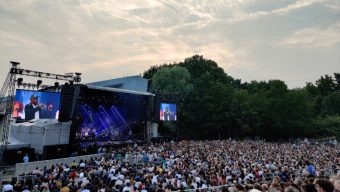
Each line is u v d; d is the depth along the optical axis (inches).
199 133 2640.3
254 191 228.2
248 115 2566.4
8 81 1164.5
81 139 1518.2
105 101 1749.5
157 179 588.7
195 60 3449.8
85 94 1579.7
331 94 3727.9
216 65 3533.5
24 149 1273.4
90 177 649.0
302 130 2751.0
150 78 3476.9
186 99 2613.2
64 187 488.4
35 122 1446.9
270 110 2669.8
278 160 914.7
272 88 2940.5
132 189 479.8
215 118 2546.8
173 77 2632.9
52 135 1317.7
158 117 1845.5
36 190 547.2
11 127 1424.7
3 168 1069.8
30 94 1188.5
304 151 1298.0
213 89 2635.3
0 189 602.5
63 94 1350.9
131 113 1887.3
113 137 1731.1
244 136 2763.3
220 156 1033.5
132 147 1481.3
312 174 599.8
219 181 575.2
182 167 769.6
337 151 1339.8
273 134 2807.6
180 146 1453.0
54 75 1328.7
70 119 1349.7
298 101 2760.8
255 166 765.9
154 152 1205.1
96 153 1387.8
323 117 3341.5
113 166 798.5
